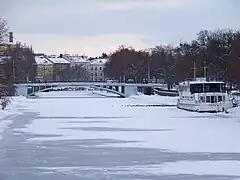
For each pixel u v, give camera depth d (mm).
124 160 55156
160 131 83375
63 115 120000
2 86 117312
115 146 66000
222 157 56219
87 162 54094
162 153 59594
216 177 45719
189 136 75875
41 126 93438
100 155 58750
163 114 120312
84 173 48031
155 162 53750
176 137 74812
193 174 47125
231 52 138875
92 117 114125
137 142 69688
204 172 47969
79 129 87875
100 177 46188
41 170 49594
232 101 123625
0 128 89062
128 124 96562
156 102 170625
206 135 76938
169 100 173875
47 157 57438
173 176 46375
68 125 95375
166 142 69188
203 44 176375
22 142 70375
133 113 125188
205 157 56375
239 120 101250
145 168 50375
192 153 59219
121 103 170375
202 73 161000
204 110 120375
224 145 65625
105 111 133000
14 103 153375
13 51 157750
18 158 56625
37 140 72625
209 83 121938
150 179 45312
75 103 171750
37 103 170250
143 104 162750
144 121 102688
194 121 100688
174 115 116625
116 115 119500
